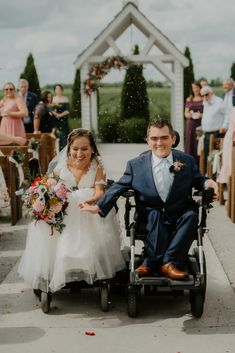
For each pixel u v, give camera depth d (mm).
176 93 20797
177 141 5328
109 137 22234
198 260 4957
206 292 5293
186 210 4859
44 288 4754
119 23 19891
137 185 4875
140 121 22500
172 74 20609
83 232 4781
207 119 11594
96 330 4480
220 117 11523
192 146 13219
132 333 4414
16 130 11547
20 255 6566
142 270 4637
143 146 20125
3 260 6367
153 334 4395
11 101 11500
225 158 9000
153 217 4746
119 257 4980
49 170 5273
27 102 14320
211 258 6375
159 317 4715
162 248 4680
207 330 4457
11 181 7930
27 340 4309
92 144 5145
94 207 4734
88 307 4949
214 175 10617
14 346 4207
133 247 4691
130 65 20281
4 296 5238
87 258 4680
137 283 4461
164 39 20094
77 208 4840
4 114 11508
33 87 28422
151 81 33875
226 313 4785
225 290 5348
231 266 6098
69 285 4844
